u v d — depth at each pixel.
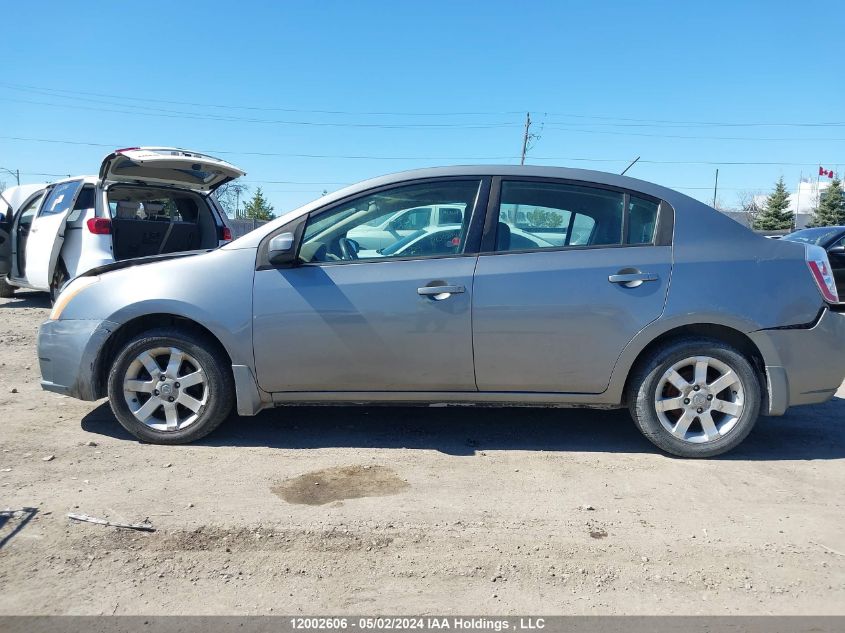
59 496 3.43
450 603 2.61
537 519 3.29
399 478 3.75
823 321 3.93
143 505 3.35
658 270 3.89
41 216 8.63
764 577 2.82
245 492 3.53
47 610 2.52
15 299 10.85
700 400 3.99
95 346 4.09
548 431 4.59
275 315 3.96
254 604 2.59
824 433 4.61
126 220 7.79
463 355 3.94
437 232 4.05
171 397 4.13
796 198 77.44
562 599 2.65
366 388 4.06
